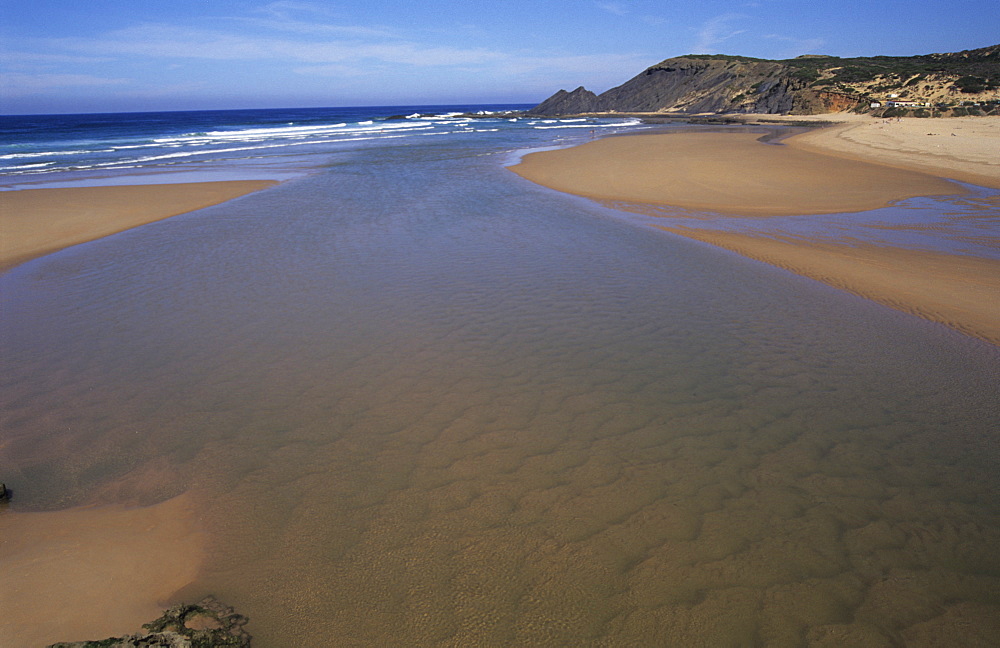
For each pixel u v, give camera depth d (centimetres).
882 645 316
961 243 1225
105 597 342
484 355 708
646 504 435
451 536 403
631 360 689
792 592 352
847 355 700
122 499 451
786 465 483
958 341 740
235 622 329
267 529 413
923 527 409
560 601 346
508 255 1164
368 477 474
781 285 977
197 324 824
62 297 957
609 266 1084
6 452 520
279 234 1377
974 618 333
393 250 1212
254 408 592
